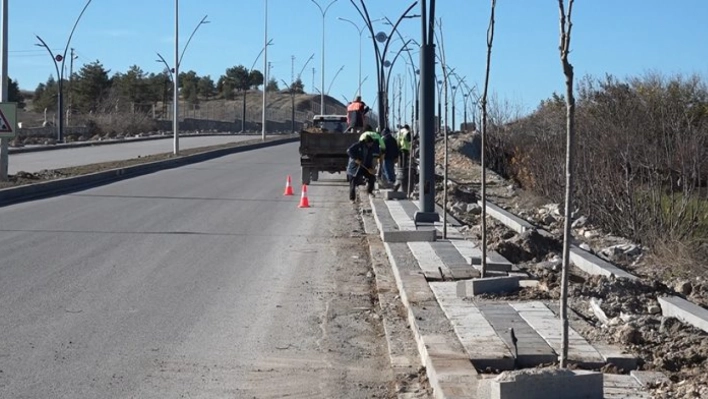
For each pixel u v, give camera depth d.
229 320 10.09
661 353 7.90
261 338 9.32
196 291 11.64
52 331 9.37
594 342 8.29
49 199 23.31
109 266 13.30
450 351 7.87
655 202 17.44
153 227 17.97
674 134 21.09
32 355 8.45
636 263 14.73
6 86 26.09
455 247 14.73
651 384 7.01
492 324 8.95
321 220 20.31
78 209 20.98
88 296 11.15
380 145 25.20
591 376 6.52
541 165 26.55
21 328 9.47
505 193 28.16
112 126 81.06
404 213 20.38
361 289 12.10
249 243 16.19
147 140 70.25
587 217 20.02
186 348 8.84
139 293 11.41
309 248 15.82
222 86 158.38
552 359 7.68
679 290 11.77
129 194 25.25
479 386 6.57
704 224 17.38
